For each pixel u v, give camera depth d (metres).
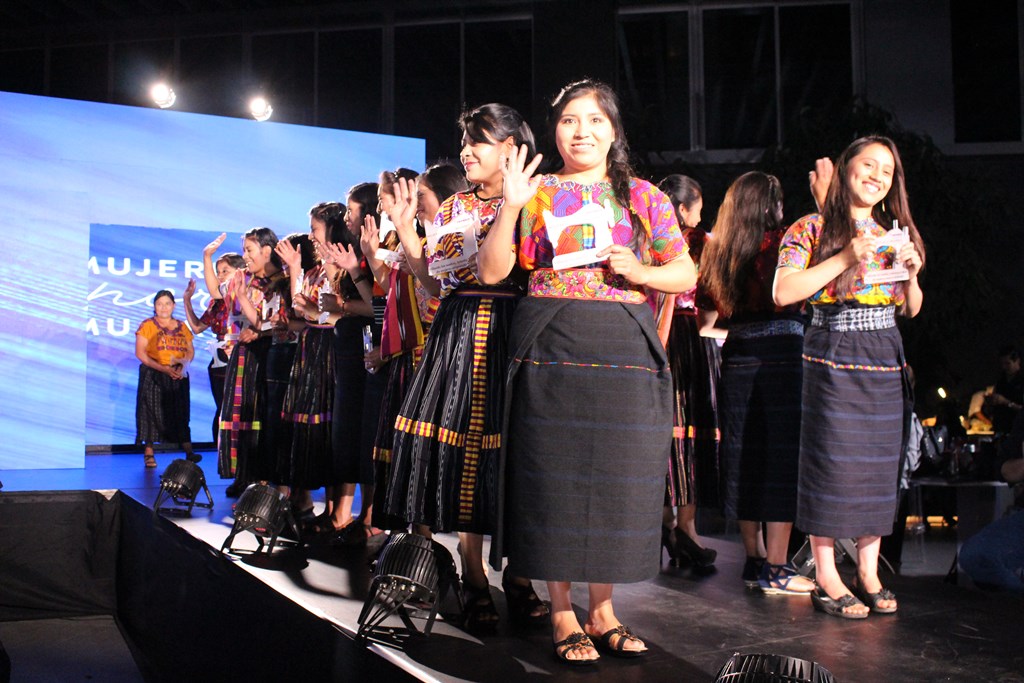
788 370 2.96
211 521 3.96
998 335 9.01
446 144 10.05
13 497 4.72
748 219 3.05
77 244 6.61
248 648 2.91
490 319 2.35
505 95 10.02
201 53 10.19
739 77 9.94
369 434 3.35
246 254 4.55
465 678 1.95
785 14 9.86
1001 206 8.46
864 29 9.66
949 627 2.42
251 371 4.47
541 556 2.02
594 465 2.02
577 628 2.13
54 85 10.27
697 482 3.36
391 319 2.91
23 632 4.60
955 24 9.52
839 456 2.56
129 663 4.23
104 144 6.74
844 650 2.21
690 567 3.31
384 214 3.22
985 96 9.45
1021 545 2.91
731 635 2.34
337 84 10.16
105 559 4.90
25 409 6.47
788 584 2.85
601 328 2.04
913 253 2.52
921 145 7.67
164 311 7.05
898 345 2.64
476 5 9.89
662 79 10.03
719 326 3.34
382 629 2.29
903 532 4.17
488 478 2.27
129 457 7.35
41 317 6.54
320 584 2.75
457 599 2.42
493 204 2.38
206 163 7.01
